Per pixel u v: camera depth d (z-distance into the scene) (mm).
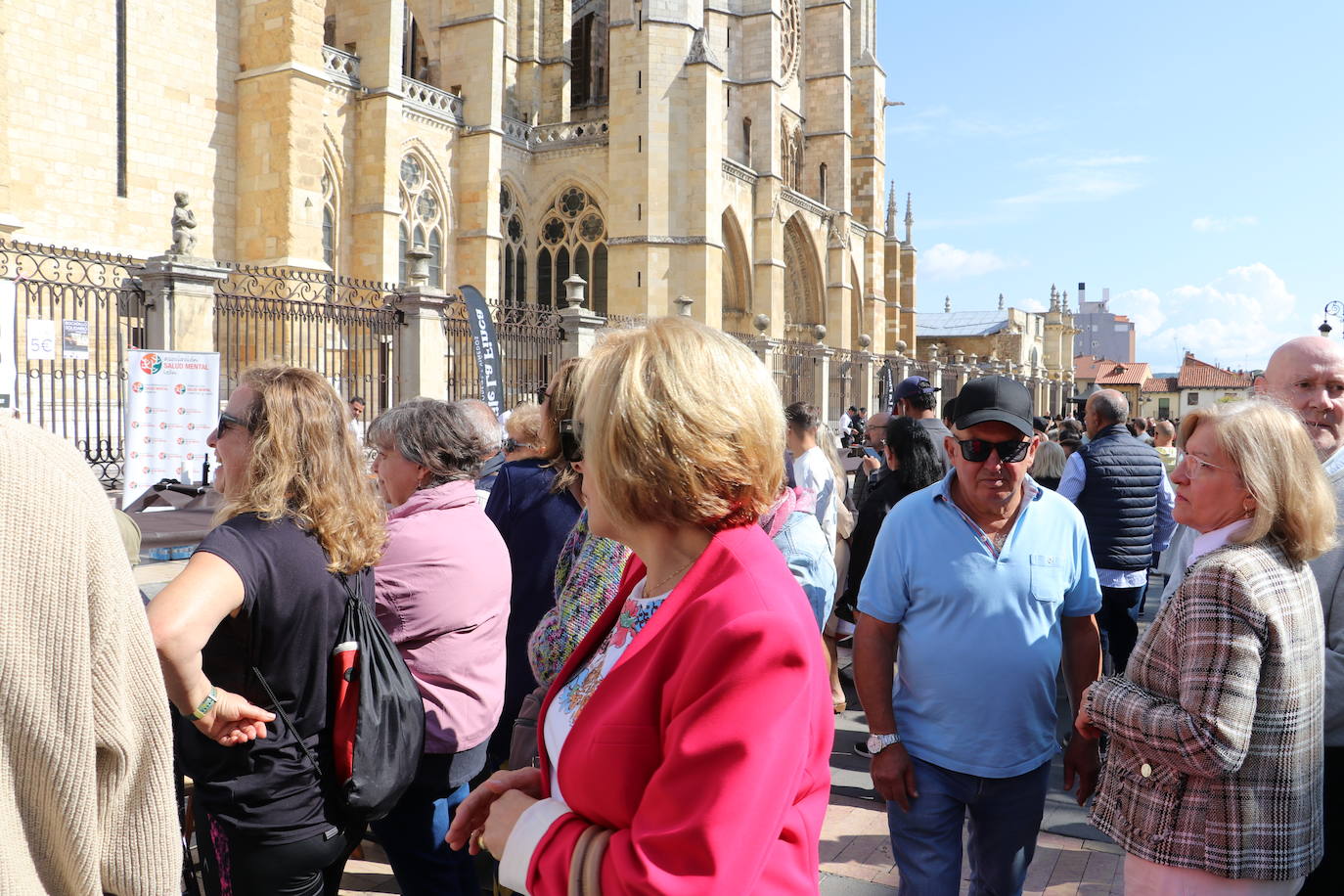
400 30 30594
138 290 11906
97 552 1824
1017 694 3645
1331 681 3406
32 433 1833
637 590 1991
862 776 6773
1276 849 2795
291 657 2953
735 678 1529
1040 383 62531
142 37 23703
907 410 8406
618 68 36250
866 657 3816
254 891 2959
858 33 54969
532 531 4520
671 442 1680
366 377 15000
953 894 3674
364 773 3027
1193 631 2838
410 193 32906
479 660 3857
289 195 25000
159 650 2613
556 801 1837
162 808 2004
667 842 1493
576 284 18375
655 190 35844
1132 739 2959
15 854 1722
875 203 55125
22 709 1696
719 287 37000
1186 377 84812
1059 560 3754
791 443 7379
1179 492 3195
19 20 21406
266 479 3010
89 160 22719
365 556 3166
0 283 9539
